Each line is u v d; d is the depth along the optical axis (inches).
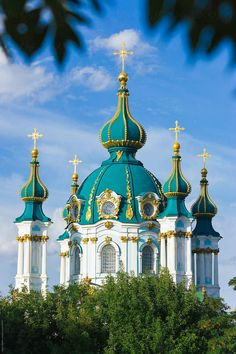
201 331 3533.5
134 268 4832.7
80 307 3725.4
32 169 5231.3
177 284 3986.2
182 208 4835.1
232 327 3427.7
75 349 3358.8
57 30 332.5
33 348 3422.7
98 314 3599.9
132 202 4923.7
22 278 5039.4
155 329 3449.8
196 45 322.0
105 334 3518.7
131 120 5152.6
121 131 5113.2
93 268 4874.5
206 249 5270.7
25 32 329.7
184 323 3518.7
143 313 3540.8
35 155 5241.1
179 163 4913.9
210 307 3730.3
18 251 5118.1
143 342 3420.3
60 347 3326.8
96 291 3878.0
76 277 4950.8
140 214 4899.1
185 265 4783.5
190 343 3398.1
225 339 3346.5
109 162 5128.0
